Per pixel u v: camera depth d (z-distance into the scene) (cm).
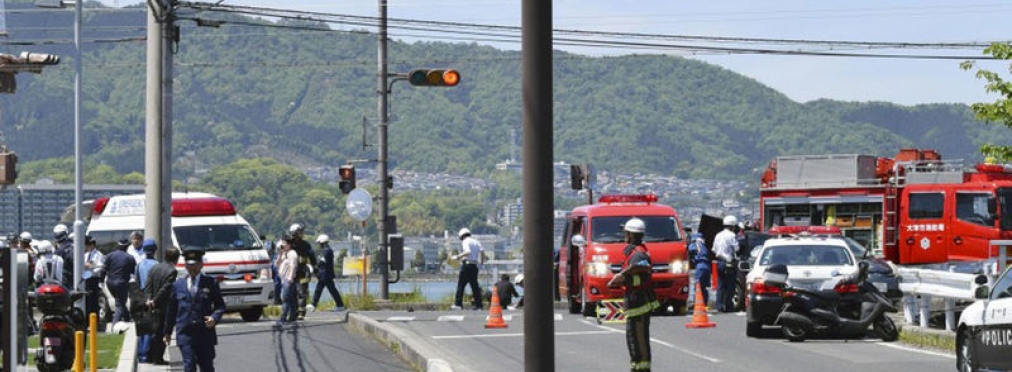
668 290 7044
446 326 6419
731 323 6444
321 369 4731
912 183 8344
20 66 3553
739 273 7375
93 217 7594
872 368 4391
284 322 6831
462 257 8212
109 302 6272
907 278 5781
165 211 6122
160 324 4572
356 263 8931
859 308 5384
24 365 2894
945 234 8131
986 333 3728
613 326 6431
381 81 8894
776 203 8781
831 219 8575
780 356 4841
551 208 2425
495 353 5094
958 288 5203
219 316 3803
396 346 5416
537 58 2398
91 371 3672
